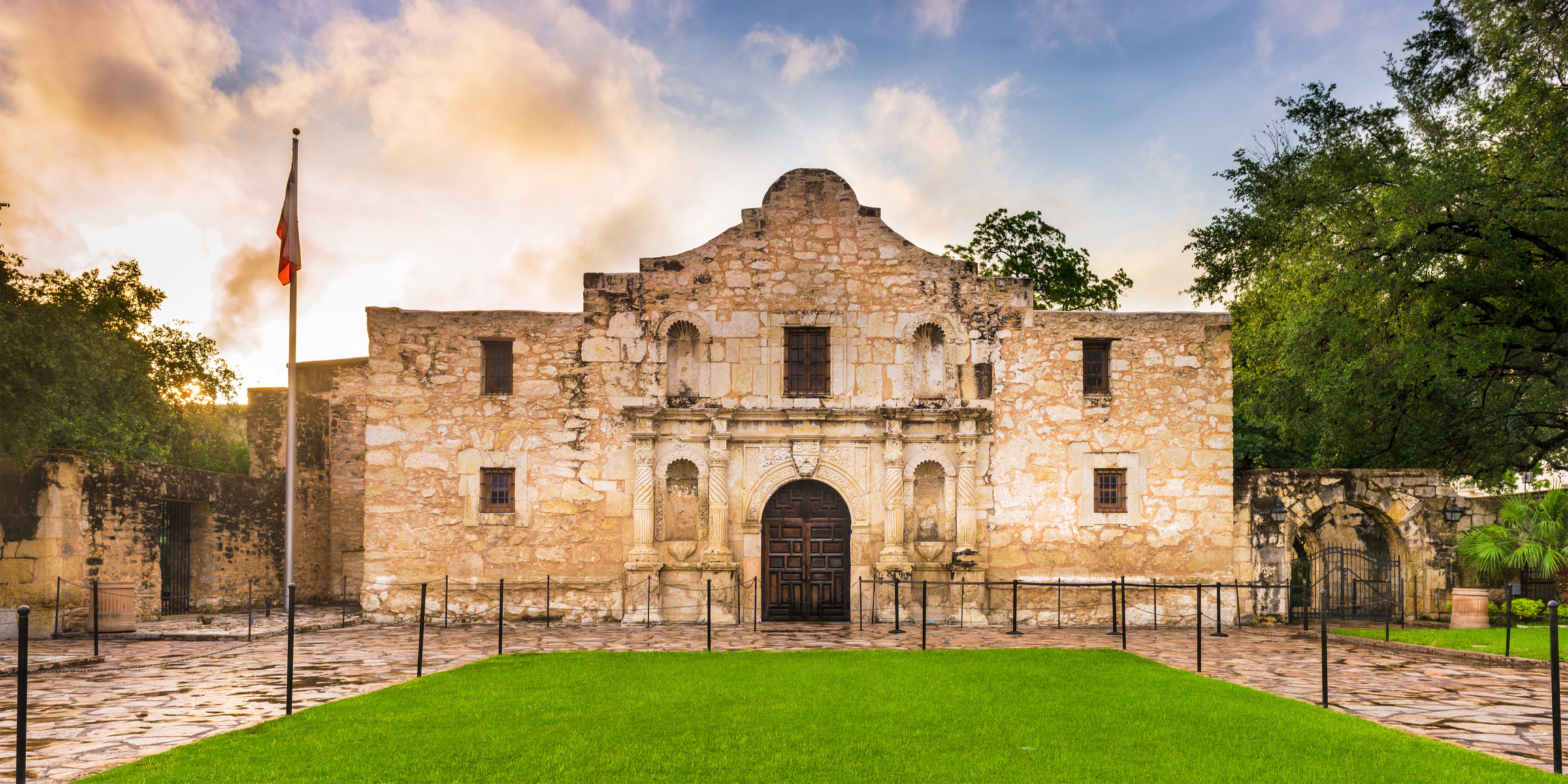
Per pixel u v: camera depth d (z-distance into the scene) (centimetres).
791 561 2109
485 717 986
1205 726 955
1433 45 2297
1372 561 2130
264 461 2642
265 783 740
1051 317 2150
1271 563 2134
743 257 2153
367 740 883
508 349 2159
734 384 2127
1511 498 2272
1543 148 2130
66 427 1889
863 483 2105
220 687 1228
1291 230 2648
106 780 745
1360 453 2583
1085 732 924
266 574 2502
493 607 2081
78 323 1994
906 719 985
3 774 783
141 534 2073
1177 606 2091
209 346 2703
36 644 1745
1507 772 786
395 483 2111
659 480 2105
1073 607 2088
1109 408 2134
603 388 2125
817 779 757
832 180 2177
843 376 2131
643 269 2147
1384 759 824
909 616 2073
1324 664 1102
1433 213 2133
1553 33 2052
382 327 2131
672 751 843
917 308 2152
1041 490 2114
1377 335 2278
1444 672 1391
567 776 762
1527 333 2327
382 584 2092
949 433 2108
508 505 2119
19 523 1853
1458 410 2512
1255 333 2736
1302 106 2494
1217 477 2127
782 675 1282
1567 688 1245
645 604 2058
